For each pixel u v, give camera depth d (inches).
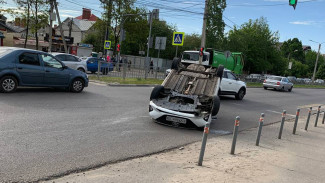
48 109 330.6
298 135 366.9
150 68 856.3
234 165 215.9
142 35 1627.7
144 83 746.8
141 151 226.1
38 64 425.7
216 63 876.6
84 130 264.8
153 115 319.3
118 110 376.8
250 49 1952.5
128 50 2193.7
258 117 471.5
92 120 306.3
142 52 1293.1
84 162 188.9
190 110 312.2
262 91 1031.6
